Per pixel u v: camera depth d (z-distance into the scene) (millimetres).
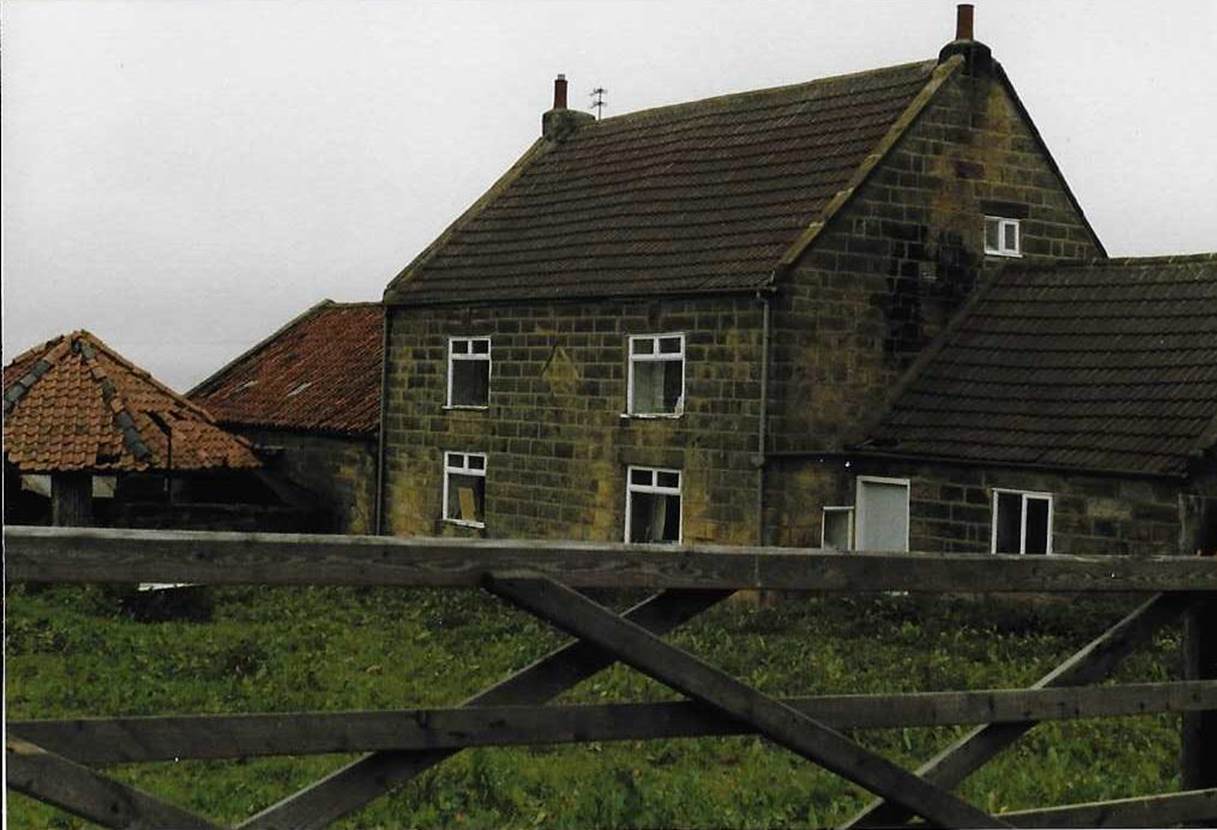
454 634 21688
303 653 19344
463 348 33312
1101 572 7332
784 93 32188
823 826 10156
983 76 29094
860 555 6605
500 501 31984
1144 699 7543
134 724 5312
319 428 36594
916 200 28312
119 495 34219
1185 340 25406
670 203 31266
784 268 26500
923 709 6855
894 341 28094
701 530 27594
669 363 28750
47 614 21359
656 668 6051
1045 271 29078
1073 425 24797
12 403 31484
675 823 10281
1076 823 7449
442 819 10430
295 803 5668
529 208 34844
